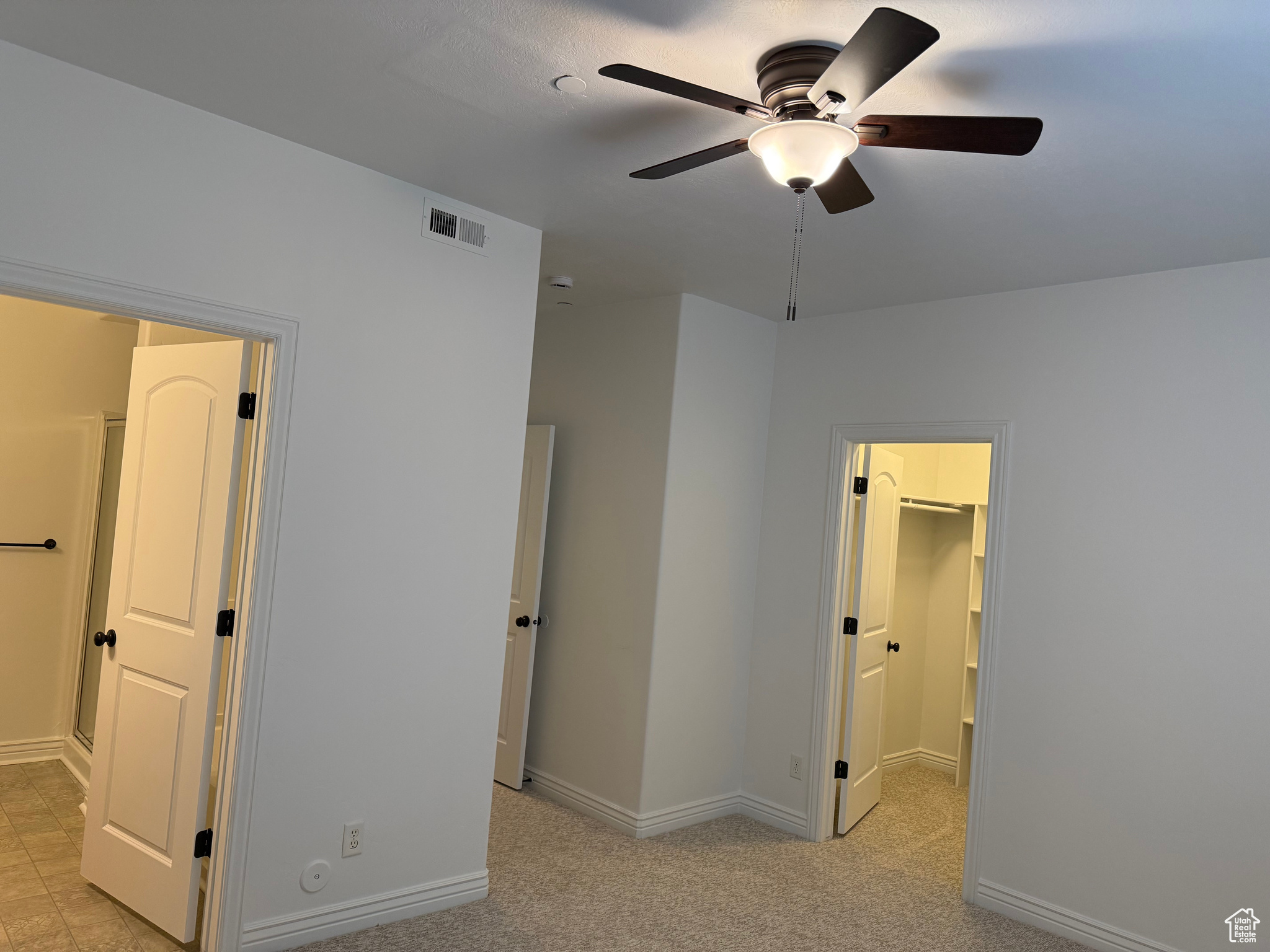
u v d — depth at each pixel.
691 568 4.29
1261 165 2.36
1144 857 3.21
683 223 3.19
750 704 4.59
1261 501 3.06
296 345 2.76
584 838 4.03
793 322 4.61
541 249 3.61
